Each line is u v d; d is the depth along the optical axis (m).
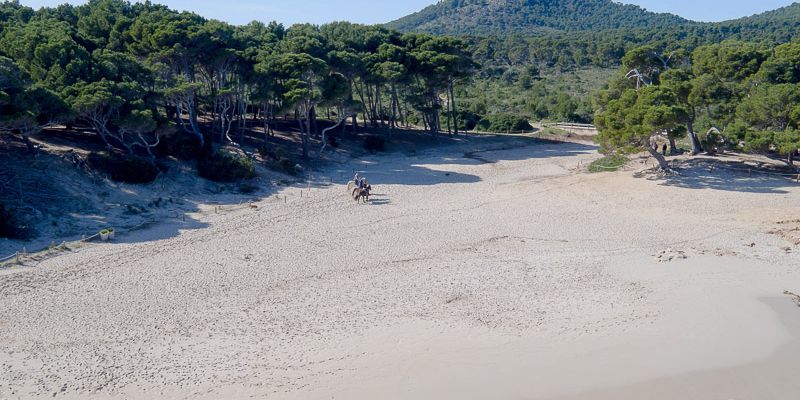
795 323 23.62
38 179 36.69
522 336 22.34
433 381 19.44
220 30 53.88
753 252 32.03
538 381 19.53
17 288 25.77
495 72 150.62
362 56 63.59
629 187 47.75
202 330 22.59
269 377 19.48
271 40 63.50
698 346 21.86
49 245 31.00
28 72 40.41
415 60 67.06
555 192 47.22
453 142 71.94
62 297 25.14
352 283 27.50
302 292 26.34
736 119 50.44
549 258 31.30
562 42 181.62
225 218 38.12
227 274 28.39
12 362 20.00
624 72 59.34
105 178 39.75
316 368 20.08
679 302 25.42
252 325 23.05
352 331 22.61
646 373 20.09
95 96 39.06
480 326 23.08
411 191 47.72
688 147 61.78
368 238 34.84
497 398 18.62
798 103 47.16
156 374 19.52
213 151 47.84
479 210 41.84
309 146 60.25
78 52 43.66
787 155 52.94
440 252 32.38
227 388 18.84
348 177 52.53
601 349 21.48
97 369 19.73
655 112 43.97
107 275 27.77
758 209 40.84
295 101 51.12
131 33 51.12
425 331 22.66
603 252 32.34
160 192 41.19
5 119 33.59
